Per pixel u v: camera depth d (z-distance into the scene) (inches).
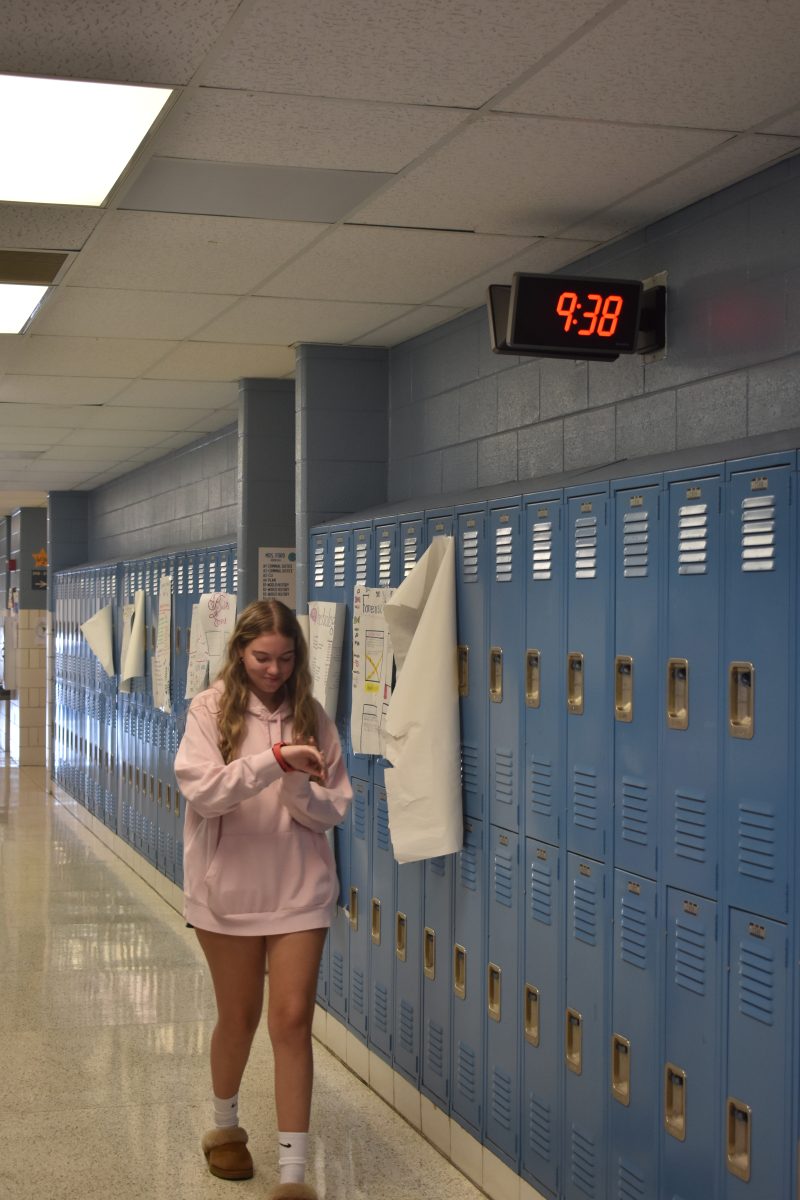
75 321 193.2
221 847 132.7
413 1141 159.6
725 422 125.8
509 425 171.0
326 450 209.3
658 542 114.4
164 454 362.6
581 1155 126.6
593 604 124.7
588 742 125.7
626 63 97.2
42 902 291.4
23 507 571.5
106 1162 148.1
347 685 188.1
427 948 162.1
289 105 106.4
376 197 131.5
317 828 134.5
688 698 109.8
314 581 203.8
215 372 238.7
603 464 145.2
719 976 105.7
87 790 410.3
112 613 370.0
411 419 203.5
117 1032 196.1
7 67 98.1
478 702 148.6
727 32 91.5
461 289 170.4
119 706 358.0
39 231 144.6
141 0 87.0
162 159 120.3
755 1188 100.9
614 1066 121.2
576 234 144.1
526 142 114.7
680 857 111.1
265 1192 140.8
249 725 135.8
